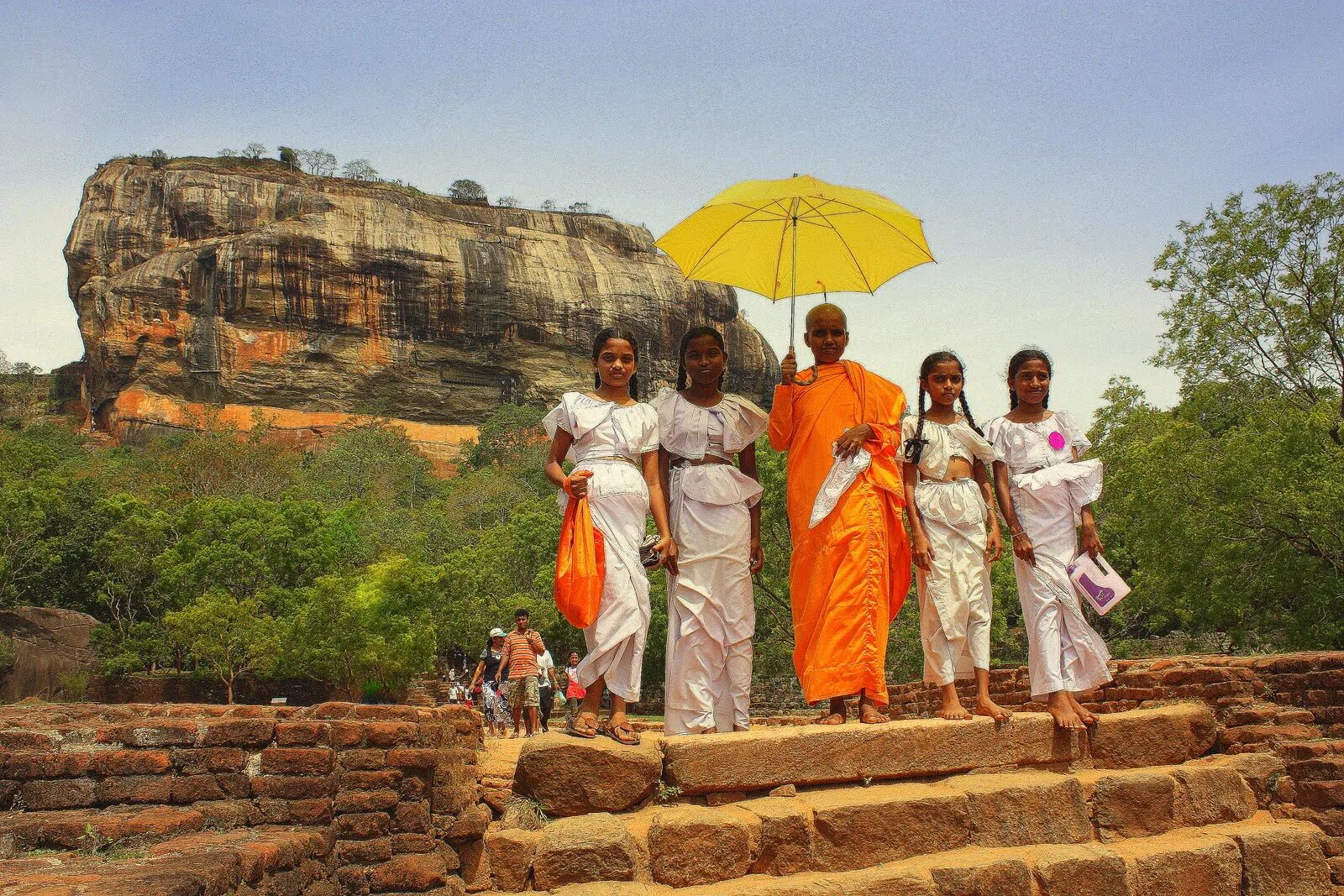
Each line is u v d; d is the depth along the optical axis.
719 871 4.33
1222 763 5.75
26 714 7.38
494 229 123.06
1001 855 4.65
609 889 4.03
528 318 116.06
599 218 132.88
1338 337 22.73
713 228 6.46
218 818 5.47
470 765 8.67
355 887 5.87
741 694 5.82
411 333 113.06
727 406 6.04
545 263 120.31
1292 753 6.07
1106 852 4.67
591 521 5.11
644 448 5.48
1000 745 5.36
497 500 74.31
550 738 4.75
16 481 51.75
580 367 118.62
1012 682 9.35
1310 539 21.23
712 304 127.75
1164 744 5.79
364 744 6.13
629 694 5.04
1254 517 21.80
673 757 4.77
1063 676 5.68
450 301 113.56
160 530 45.97
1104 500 27.80
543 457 92.31
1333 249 22.42
